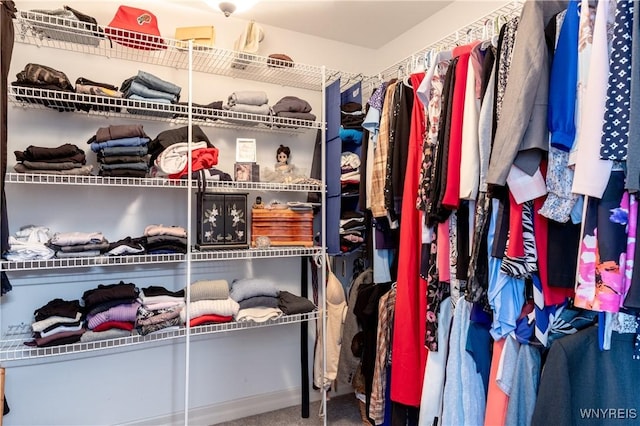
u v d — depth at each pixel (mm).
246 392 2328
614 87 989
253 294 2006
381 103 1974
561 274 1197
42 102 1778
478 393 1439
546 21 1191
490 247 1336
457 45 1763
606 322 1166
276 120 2107
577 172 1050
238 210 2008
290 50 2477
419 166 1665
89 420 1955
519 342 1312
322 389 2125
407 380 1626
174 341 2150
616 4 1010
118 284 1837
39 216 1856
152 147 1901
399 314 1669
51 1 1895
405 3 2160
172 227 1924
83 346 1652
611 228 1028
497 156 1153
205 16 2221
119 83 2023
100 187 1978
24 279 1829
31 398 1847
